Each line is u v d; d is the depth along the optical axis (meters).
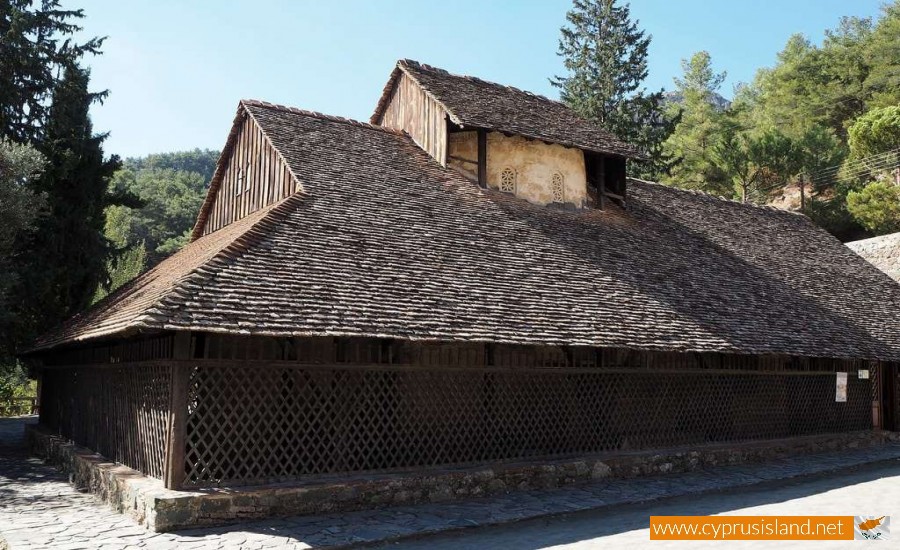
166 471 9.54
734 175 42.00
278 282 10.43
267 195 15.55
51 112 22.78
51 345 15.05
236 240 11.05
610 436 14.11
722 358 16.19
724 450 15.20
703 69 57.34
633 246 17.27
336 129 17.00
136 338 10.96
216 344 10.08
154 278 14.73
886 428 20.97
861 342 17.77
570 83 41.44
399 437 11.51
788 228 24.33
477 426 12.40
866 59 52.84
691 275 17.00
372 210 13.70
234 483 9.88
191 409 9.80
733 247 20.34
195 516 8.95
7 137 20.16
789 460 16.16
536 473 12.28
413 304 11.20
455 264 12.98
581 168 18.73
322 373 10.98
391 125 19.72
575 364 13.70
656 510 10.72
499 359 12.87
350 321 10.15
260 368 10.30
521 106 19.05
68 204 22.78
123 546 8.06
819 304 19.03
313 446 10.76
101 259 23.78
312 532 8.87
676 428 15.22
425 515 10.02
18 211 18.39
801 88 56.34
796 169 40.84
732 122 48.72
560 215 17.44
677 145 48.31
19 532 8.71
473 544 8.62
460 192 16.23
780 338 15.70
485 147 17.19
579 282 14.30
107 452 12.58
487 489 11.65
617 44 40.47
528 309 12.46
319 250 11.64
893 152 39.66
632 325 13.43
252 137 16.91
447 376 12.18
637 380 14.70
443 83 18.52
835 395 18.91
